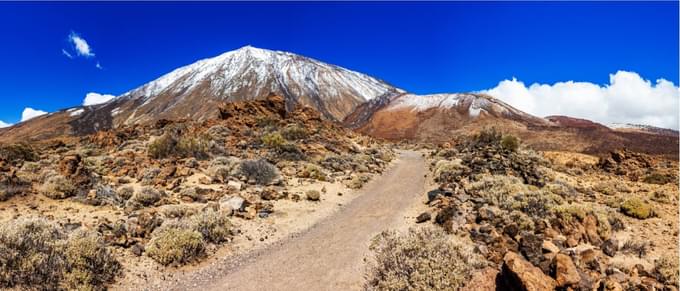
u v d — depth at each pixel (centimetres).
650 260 893
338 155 3128
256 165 2105
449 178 1980
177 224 1074
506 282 706
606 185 1850
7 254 737
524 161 2225
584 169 2781
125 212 1287
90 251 830
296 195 1688
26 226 859
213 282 858
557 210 1157
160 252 934
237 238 1134
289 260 983
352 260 961
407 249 802
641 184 2053
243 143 3134
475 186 1594
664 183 2111
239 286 835
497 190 1470
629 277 787
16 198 1322
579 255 874
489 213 1182
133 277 846
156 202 1444
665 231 1105
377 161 3120
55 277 753
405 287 727
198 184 1833
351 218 1412
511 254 718
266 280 864
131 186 1723
